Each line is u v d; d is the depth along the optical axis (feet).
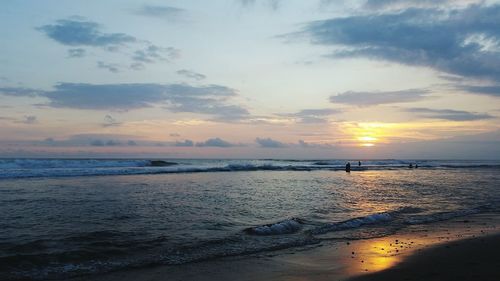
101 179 107.86
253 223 46.65
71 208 53.78
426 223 49.06
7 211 50.57
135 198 65.98
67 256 30.55
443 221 50.62
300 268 29.14
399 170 228.02
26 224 42.34
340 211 57.52
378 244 37.17
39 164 155.22
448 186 107.55
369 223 48.47
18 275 26.22
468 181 129.59
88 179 107.14
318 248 35.45
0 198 63.72
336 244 37.14
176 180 109.70
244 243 36.70
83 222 44.11
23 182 94.73
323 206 61.87
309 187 95.45
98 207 55.16
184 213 51.90
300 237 39.78
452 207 64.39
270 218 50.11
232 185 96.48
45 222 43.65
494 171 218.59
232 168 193.57
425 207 64.03
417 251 33.83
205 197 69.77
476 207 64.08
